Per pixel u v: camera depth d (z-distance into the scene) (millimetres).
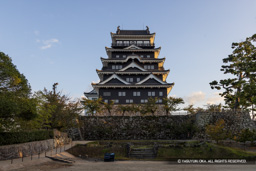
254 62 39750
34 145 27719
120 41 66000
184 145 31188
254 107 42156
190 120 42938
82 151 30875
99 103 47250
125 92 56500
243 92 38781
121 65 61812
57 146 33750
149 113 45562
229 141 34875
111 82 56531
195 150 29797
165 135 42000
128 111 46000
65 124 37562
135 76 59312
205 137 38969
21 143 25984
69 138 39219
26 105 21797
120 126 43281
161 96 56344
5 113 19469
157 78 56812
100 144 34625
